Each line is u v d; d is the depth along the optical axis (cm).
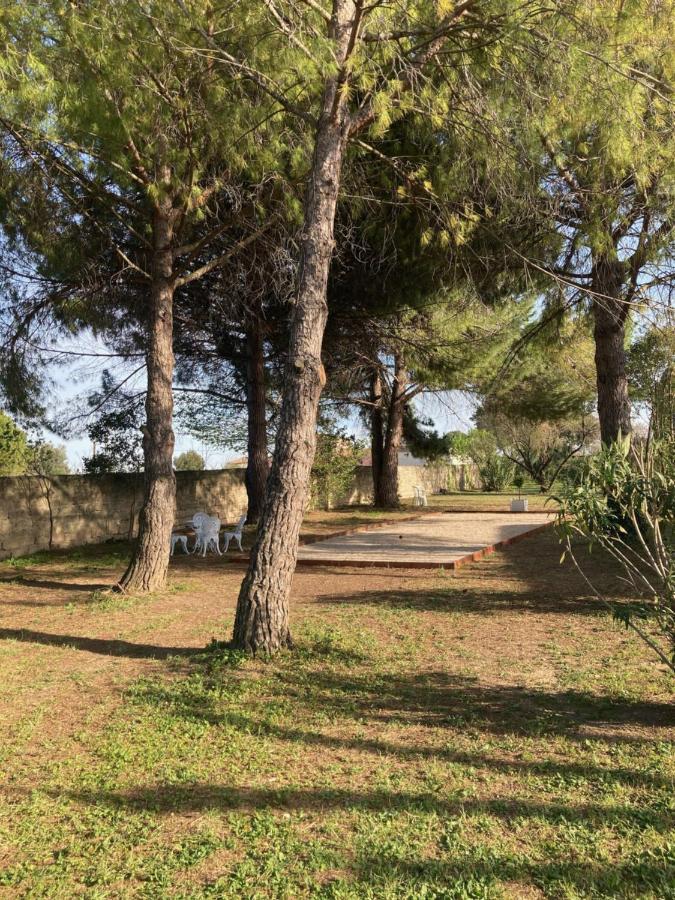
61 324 1287
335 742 446
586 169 834
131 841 334
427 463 3500
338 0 688
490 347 1773
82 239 1034
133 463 1773
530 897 284
